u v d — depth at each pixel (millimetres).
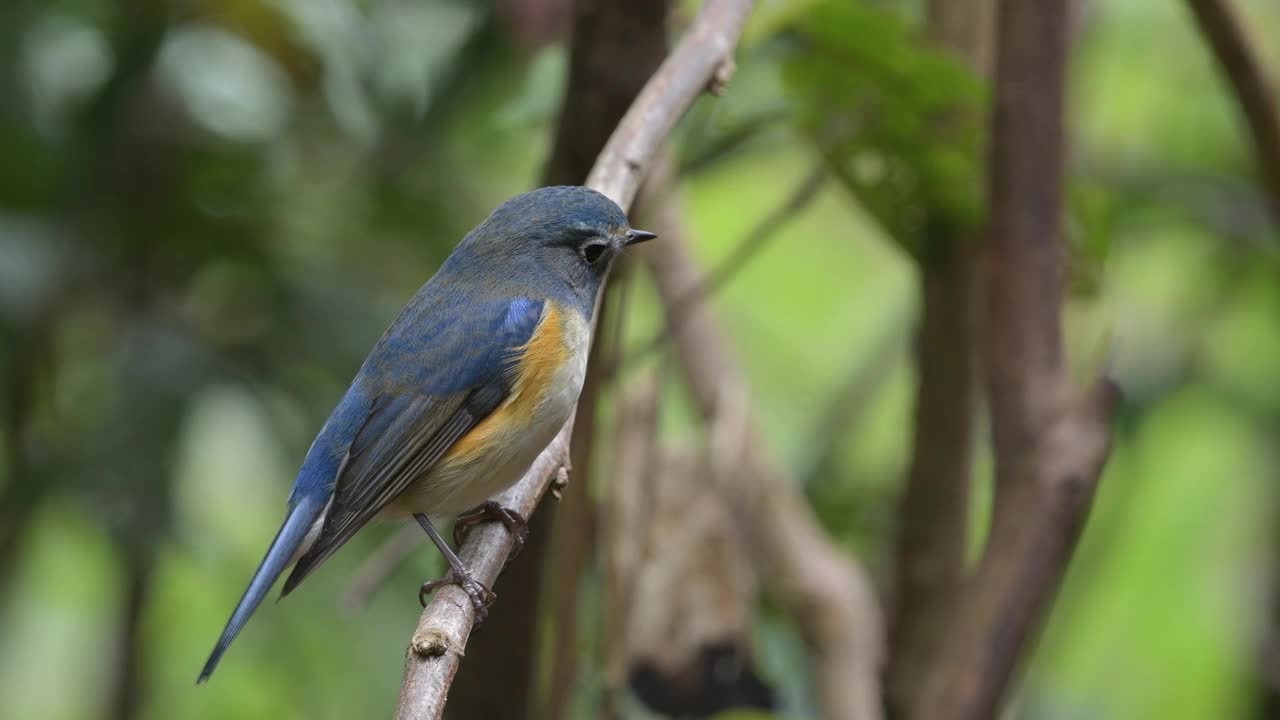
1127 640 14797
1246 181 12375
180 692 13469
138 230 10875
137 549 9977
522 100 9039
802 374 14039
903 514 9938
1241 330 13766
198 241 10984
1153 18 13508
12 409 10688
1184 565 14773
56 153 10539
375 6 9914
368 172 11297
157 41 10266
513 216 8609
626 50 8109
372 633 11180
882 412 14266
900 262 15680
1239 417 12734
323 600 11188
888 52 8594
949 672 7242
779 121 9227
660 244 10102
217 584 12906
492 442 8203
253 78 10930
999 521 7336
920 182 9359
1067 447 7297
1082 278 9422
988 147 7863
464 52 9938
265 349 10711
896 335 12617
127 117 10773
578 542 8477
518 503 7938
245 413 10664
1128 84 13992
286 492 10945
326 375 10867
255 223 11078
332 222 11477
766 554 9680
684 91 7598
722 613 9273
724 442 9438
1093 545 12453
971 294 9562
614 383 9641
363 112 9906
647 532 9172
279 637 11234
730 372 10016
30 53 10156
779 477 9891
